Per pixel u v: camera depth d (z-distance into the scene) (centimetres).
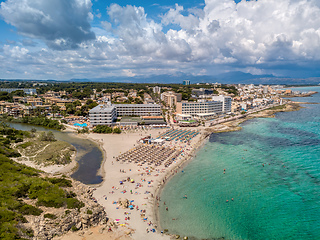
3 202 6034
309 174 10225
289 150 13712
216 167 11150
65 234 5803
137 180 9400
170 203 7850
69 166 10875
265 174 10288
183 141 15888
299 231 6500
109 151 13400
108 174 9950
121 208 7325
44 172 9506
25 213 5831
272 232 6469
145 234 6172
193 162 11869
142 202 7738
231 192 8675
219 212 7381
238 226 6706
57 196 6712
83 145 14838
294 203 7888
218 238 6200
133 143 15262
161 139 15638
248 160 12088
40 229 5506
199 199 8144
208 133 18588
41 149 13038
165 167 10938
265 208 7619
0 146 12094
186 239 6084
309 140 15950
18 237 4997
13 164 9100
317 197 8269
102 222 6475
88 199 7406
